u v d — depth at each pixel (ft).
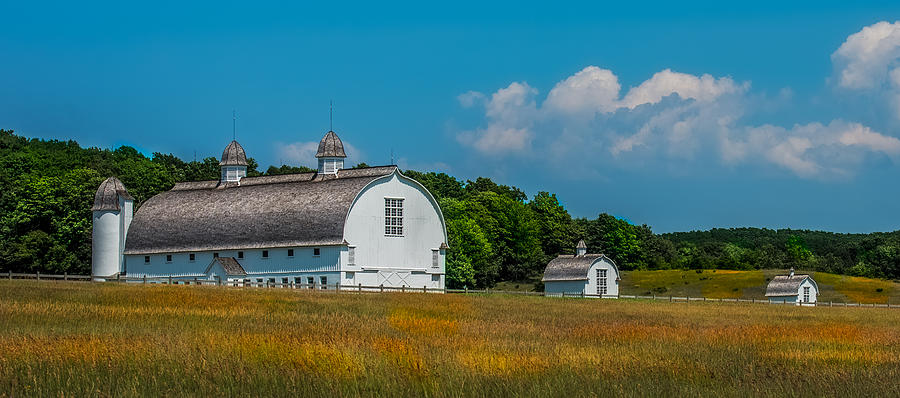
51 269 388.16
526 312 214.48
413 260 330.34
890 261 620.49
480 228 459.73
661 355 117.50
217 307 188.65
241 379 87.40
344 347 108.17
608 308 249.55
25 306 167.94
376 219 323.57
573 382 90.79
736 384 92.27
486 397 83.56
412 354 105.29
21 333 128.06
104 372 90.63
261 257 326.44
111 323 149.18
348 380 89.10
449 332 148.36
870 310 305.12
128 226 360.28
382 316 180.96
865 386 90.99
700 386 91.45
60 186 399.44
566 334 148.87
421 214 333.83
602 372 98.17
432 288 325.01
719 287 520.83
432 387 86.74
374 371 93.15
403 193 330.75
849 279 531.50
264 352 103.96
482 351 115.14
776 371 102.37
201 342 114.01
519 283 498.69
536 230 524.52
